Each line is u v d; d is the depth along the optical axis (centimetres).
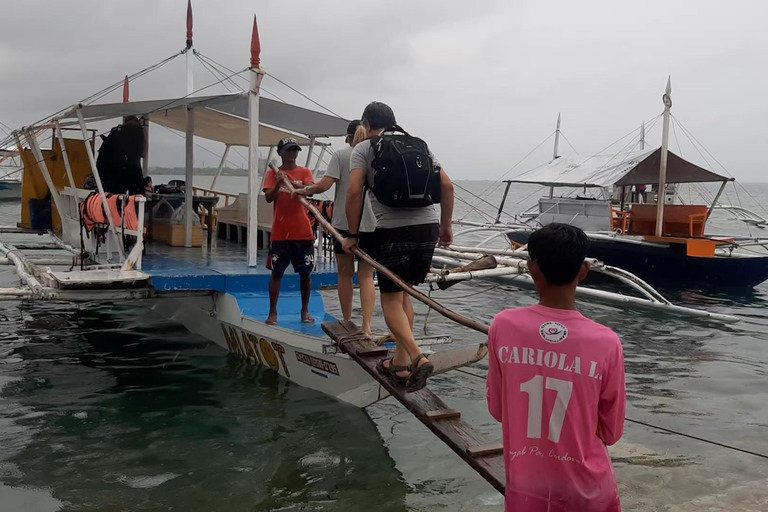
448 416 386
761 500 450
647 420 609
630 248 1552
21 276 732
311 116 898
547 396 245
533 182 1892
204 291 736
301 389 646
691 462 514
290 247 631
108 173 898
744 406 652
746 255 1548
